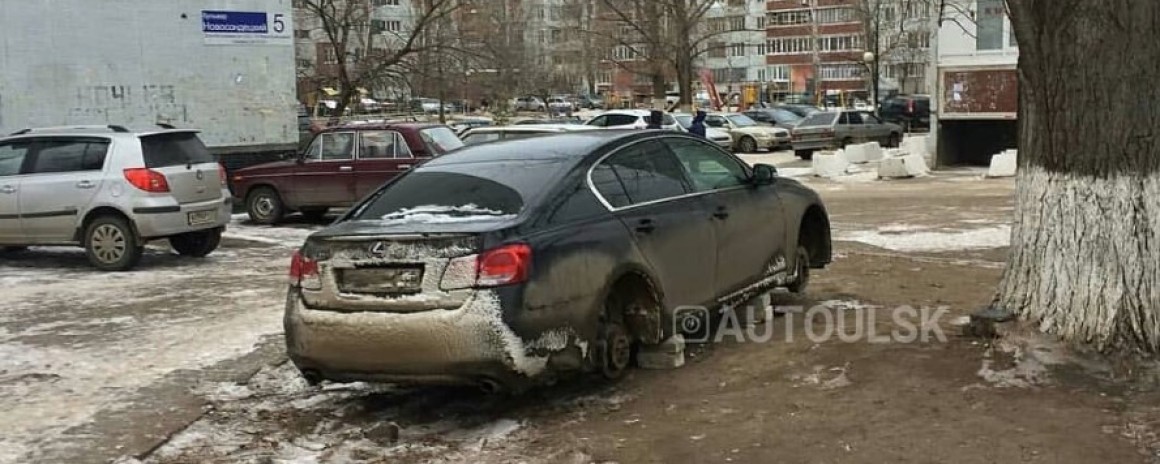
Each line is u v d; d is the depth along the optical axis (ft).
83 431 18.75
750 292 23.63
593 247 18.60
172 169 38.47
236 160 63.41
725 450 16.12
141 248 38.34
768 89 286.46
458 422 18.66
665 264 20.42
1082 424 15.96
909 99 149.59
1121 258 18.07
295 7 102.37
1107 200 18.24
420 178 20.67
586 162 19.89
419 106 143.64
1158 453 14.79
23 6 55.72
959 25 67.56
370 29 104.53
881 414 17.08
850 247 38.04
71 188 38.01
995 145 80.02
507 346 16.90
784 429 16.83
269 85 64.59
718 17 229.04
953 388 17.92
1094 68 18.10
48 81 56.59
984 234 40.55
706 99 246.88
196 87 61.57
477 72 118.32
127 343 25.72
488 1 160.66
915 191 62.85
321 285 18.17
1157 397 16.83
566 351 17.90
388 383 17.94
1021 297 19.71
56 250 44.60
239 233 50.26
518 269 17.13
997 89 74.43
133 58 59.16
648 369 20.95
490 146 22.02
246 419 19.48
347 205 52.29
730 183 23.90
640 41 142.51
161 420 19.35
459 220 18.15
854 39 272.92
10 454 17.53
